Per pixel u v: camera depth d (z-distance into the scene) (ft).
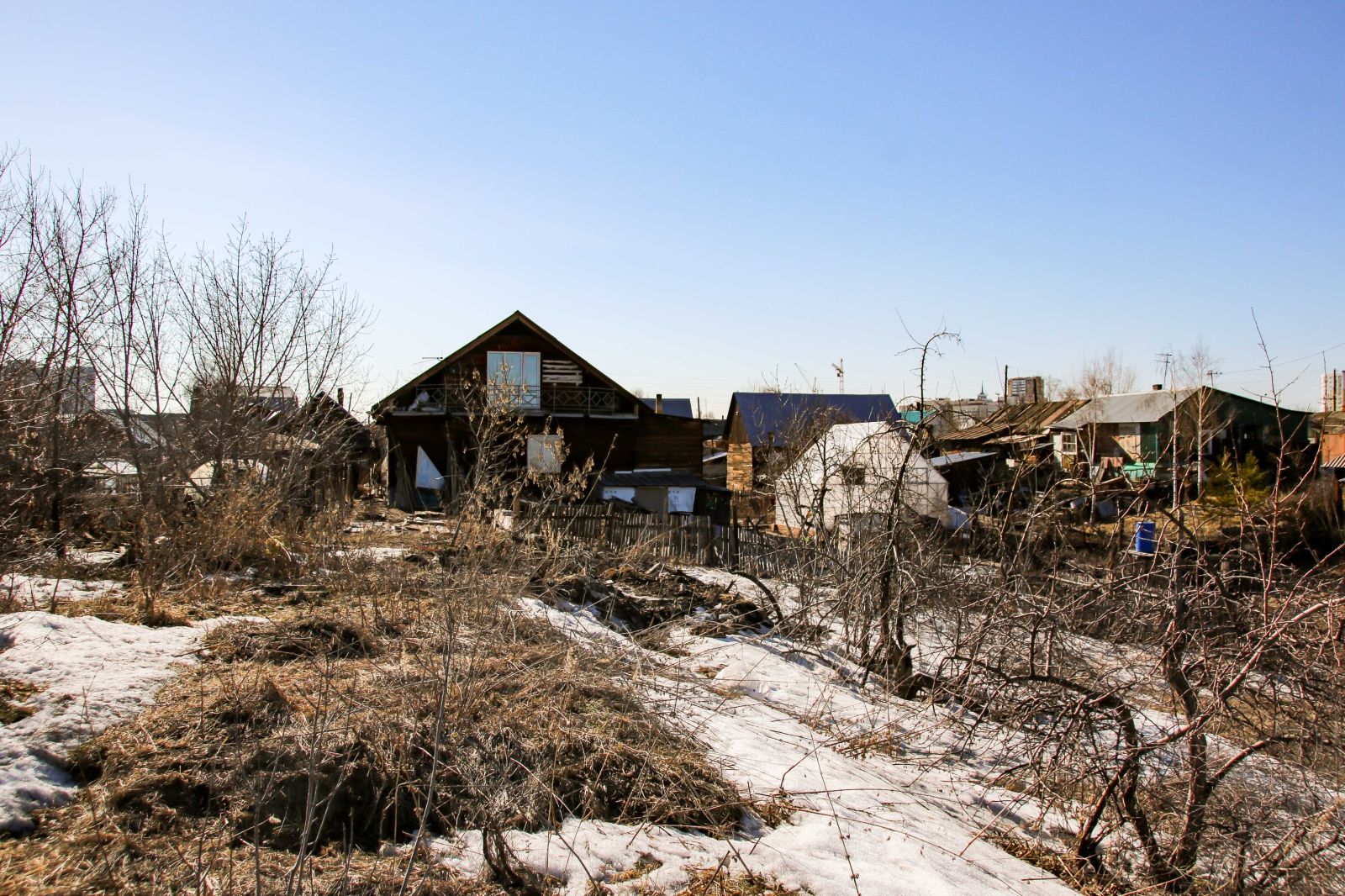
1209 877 17.40
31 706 15.10
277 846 12.96
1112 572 20.92
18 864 11.21
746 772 18.95
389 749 15.20
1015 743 23.41
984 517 32.17
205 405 49.32
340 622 23.52
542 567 36.24
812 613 36.94
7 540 29.50
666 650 31.60
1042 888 16.20
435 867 12.78
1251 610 18.57
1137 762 18.34
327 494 53.83
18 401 34.76
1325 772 17.75
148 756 14.23
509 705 18.33
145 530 29.32
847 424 72.08
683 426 102.89
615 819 15.58
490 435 40.42
